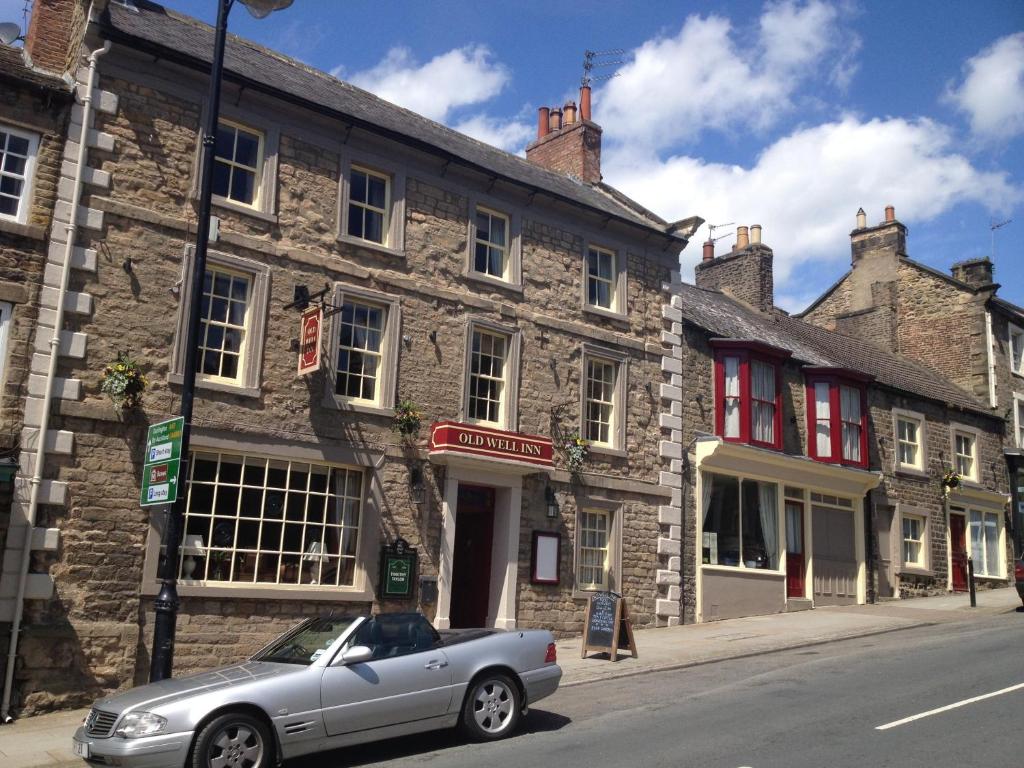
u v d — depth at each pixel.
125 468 12.04
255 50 17.36
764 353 20.31
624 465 17.53
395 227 15.21
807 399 21.86
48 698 11.11
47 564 11.35
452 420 15.18
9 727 10.45
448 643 9.25
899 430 24.50
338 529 13.98
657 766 7.73
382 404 14.56
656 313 18.80
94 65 12.58
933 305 29.30
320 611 13.44
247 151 14.10
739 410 19.62
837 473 21.39
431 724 8.76
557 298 17.17
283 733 7.85
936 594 24.06
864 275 31.14
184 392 9.94
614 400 17.75
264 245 13.67
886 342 29.55
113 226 12.46
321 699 8.11
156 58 13.05
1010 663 12.12
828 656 13.55
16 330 11.60
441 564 14.70
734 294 27.03
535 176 19.56
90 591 11.57
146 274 12.61
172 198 13.05
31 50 13.70
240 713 7.70
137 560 11.98
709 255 28.86
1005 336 29.08
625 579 17.12
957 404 25.95
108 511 11.84
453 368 15.46
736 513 19.59
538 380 16.56
